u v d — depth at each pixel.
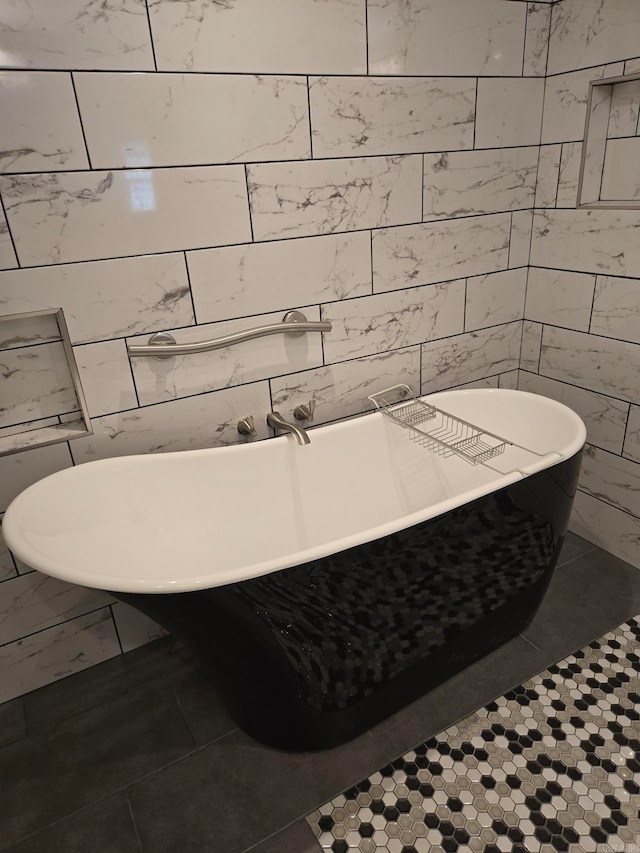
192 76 1.61
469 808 1.51
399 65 1.90
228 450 1.91
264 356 2.01
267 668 1.50
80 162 1.55
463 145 2.13
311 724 1.63
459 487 2.37
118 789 1.60
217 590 1.31
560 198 2.27
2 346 1.66
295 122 1.79
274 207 1.85
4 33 1.39
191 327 1.85
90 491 1.71
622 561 2.37
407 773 1.60
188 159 1.68
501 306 2.49
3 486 1.71
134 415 1.85
